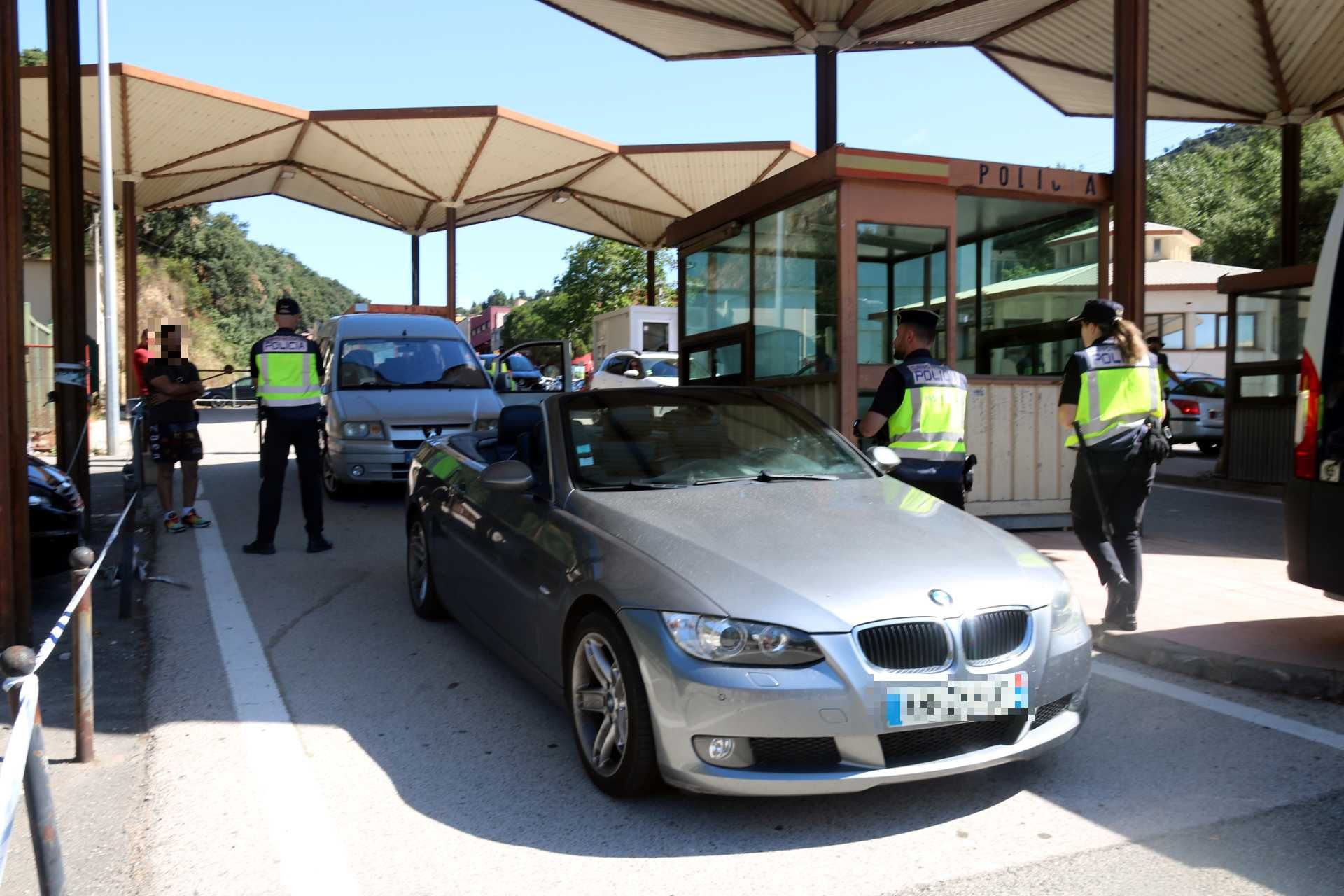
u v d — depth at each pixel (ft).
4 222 16.33
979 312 30.71
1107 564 18.25
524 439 16.71
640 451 15.42
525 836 11.08
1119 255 28.81
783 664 10.60
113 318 50.52
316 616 20.45
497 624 15.44
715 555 11.69
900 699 10.63
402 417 33.37
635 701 11.32
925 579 11.45
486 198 86.02
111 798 12.01
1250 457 43.32
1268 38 42.65
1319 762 12.96
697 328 35.55
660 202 88.22
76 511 21.18
